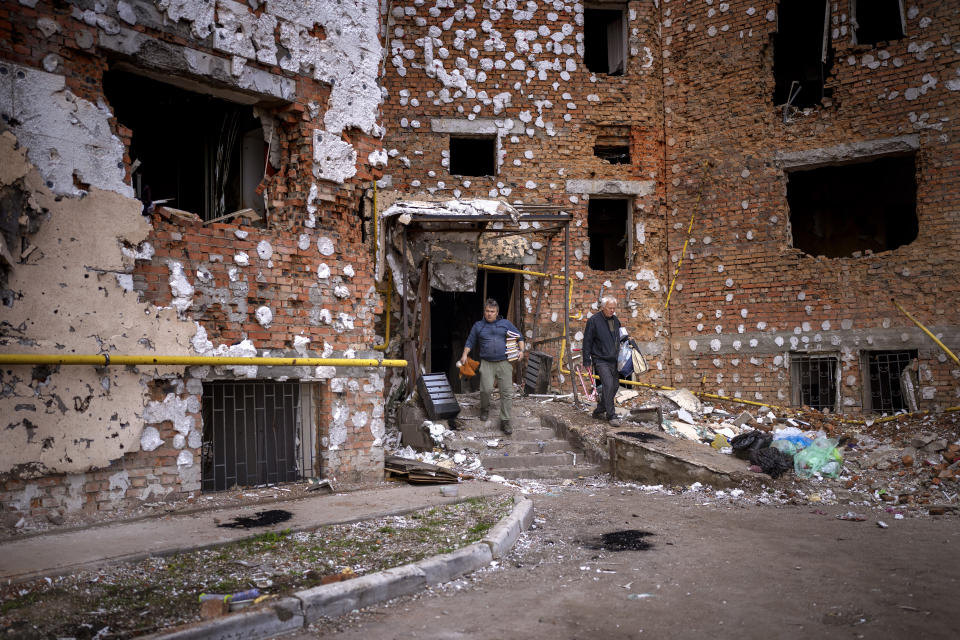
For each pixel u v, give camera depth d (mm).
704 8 15359
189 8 7809
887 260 13336
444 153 14961
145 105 10039
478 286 18500
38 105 6660
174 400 7602
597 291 15352
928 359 12781
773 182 14469
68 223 6809
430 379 11477
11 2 6523
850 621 4363
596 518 7629
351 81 9578
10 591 4680
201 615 4285
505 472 10328
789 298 14156
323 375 9016
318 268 9094
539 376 13906
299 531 6480
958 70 12898
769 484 9117
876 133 13578
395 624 4418
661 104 15867
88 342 6914
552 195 15250
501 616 4547
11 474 6395
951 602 4723
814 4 16797
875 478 9953
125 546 5734
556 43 15484
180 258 7750
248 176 9961
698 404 14406
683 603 4754
